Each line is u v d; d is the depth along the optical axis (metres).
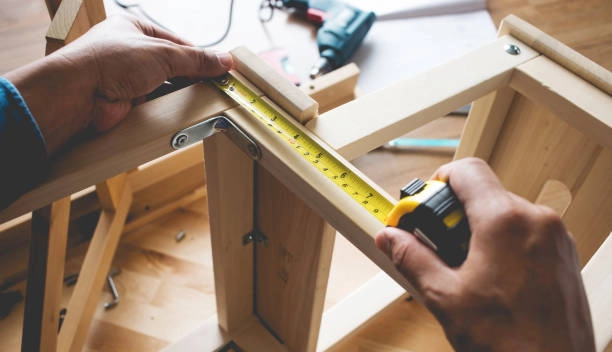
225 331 1.10
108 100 0.69
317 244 0.76
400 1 1.60
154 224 1.29
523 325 0.46
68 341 0.98
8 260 1.18
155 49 0.70
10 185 0.60
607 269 0.72
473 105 1.01
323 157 0.66
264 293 1.03
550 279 0.46
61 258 0.92
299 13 1.57
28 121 0.59
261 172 0.80
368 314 1.09
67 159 0.65
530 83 0.83
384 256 0.58
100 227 1.13
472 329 0.46
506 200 0.49
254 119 0.71
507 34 0.91
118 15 0.78
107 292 1.17
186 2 1.57
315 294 0.85
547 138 0.98
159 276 1.21
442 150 1.36
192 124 0.70
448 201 0.52
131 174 1.21
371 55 1.47
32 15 1.48
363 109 0.74
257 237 0.92
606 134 0.77
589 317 0.49
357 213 0.60
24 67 0.64
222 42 1.46
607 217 0.94
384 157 1.34
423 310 1.18
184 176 1.31
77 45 0.67
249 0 1.60
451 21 1.59
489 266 0.47
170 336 1.12
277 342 1.09
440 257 0.50
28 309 0.86
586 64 0.82
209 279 1.21
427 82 0.79
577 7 1.65
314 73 1.35
